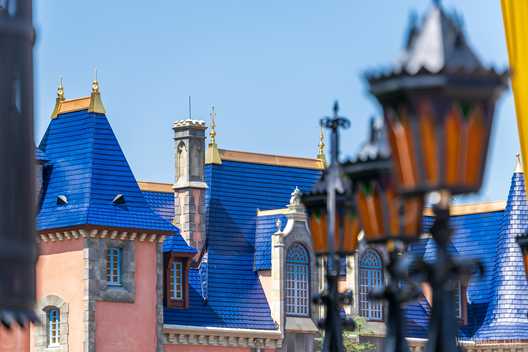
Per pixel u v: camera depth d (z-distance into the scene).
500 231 157.50
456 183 27.39
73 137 133.38
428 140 27.28
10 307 38.41
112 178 130.38
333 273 44.09
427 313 153.25
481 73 27.27
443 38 27.95
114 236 127.44
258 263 143.50
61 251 127.62
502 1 57.97
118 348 127.00
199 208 144.00
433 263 29.89
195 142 145.62
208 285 139.75
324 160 157.12
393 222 33.56
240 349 137.88
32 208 38.97
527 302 153.50
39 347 126.69
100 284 126.25
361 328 143.62
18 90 39.00
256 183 150.38
